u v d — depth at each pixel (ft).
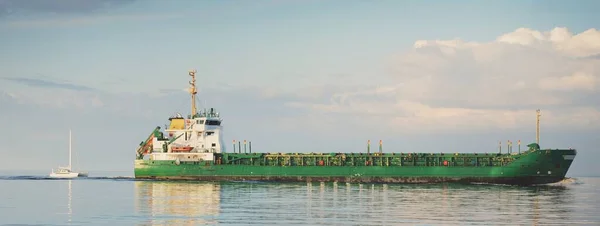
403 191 428.15
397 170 511.81
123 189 460.96
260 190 436.76
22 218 295.07
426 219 287.48
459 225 271.28
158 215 302.45
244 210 319.88
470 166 503.61
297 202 355.15
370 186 478.18
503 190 443.32
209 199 373.40
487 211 314.76
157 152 552.00
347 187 467.52
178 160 539.29
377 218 291.17
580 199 378.12
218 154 539.29
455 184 502.38
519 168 494.18
